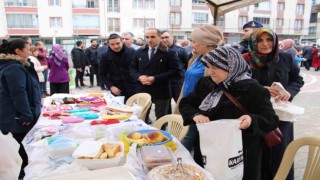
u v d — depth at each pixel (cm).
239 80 164
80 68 902
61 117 257
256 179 168
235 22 3059
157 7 2831
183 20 2936
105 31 2719
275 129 164
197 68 238
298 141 171
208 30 224
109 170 133
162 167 139
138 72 395
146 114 314
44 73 737
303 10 3409
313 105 670
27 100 269
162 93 386
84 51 942
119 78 410
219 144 143
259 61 218
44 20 2553
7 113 268
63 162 158
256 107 160
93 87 923
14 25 2517
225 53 161
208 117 171
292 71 229
